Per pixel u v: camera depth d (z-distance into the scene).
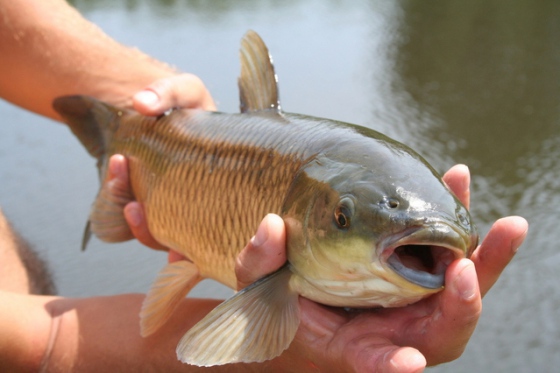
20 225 1.08
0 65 1.00
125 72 1.01
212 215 0.73
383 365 0.59
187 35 2.38
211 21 2.69
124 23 2.68
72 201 1.15
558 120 1.64
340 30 2.52
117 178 0.87
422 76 1.97
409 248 0.62
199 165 0.76
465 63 2.14
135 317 0.80
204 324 0.64
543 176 1.33
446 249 0.60
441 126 1.57
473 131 1.57
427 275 0.60
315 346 0.65
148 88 0.85
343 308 0.66
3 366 0.76
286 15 2.80
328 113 1.57
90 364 0.78
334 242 0.62
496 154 1.45
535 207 1.22
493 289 1.07
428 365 0.64
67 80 1.00
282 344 0.65
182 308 0.80
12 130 1.49
